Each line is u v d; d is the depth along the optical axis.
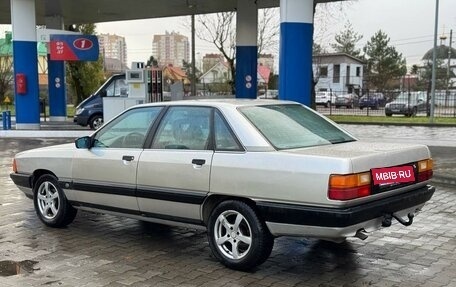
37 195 6.79
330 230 4.42
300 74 12.05
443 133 21.23
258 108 5.39
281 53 12.17
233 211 4.97
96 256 5.51
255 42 21.34
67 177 6.33
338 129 5.75
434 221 7.01
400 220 4.83
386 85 77.00
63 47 19.41
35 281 4.79
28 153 6.91
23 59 18.30
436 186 9.63
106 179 5.90
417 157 5.18
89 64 43.53
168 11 24.67
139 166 5.58
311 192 4.46
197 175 5.13
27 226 6.73
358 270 5.07
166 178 5.36
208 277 4.88
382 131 22.27
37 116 18.86
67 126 21.30
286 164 4.61
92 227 6.69
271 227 4.74
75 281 4.78
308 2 11.95
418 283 4.71
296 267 5.15
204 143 5.22
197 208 5.19
